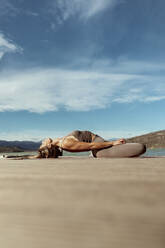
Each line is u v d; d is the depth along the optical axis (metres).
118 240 0.35
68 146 3.96
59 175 1.18
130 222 0.42
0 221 0.45
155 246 0.33
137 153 3.79
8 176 1.16
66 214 0.48
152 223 0.42
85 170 1.47
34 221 0.45
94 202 0.58
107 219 0.44
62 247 0.34
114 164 2.04
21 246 0.35
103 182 0.91
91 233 0.38
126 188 0.77
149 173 1.24
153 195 0.65
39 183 0.91
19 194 0.70
